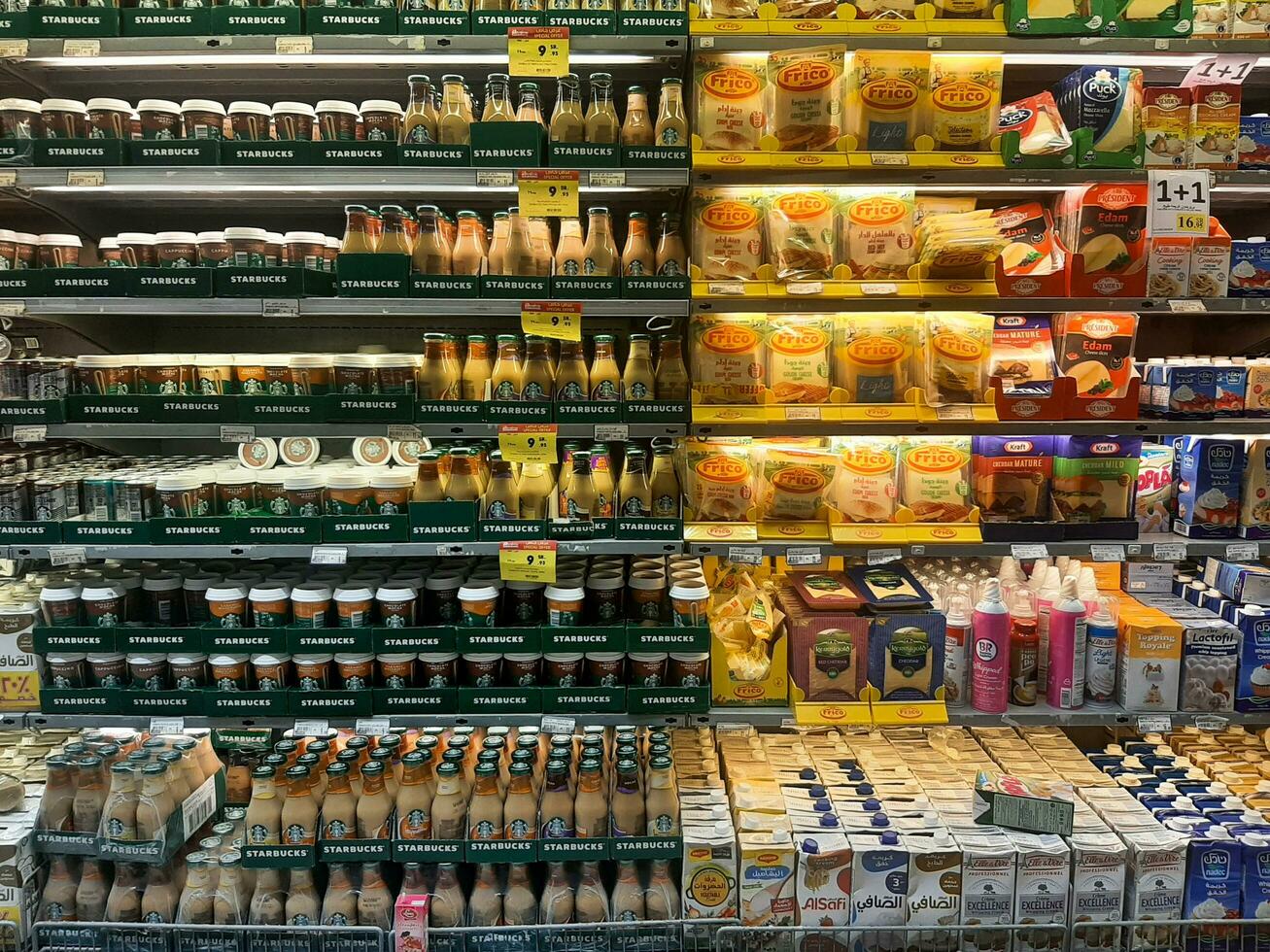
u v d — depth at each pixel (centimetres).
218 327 322
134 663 259
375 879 246
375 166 246
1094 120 259
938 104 256
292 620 263
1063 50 252
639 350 262
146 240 257
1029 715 263
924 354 263
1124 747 300
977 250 247
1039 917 242
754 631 267
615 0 256
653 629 255
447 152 246
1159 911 242
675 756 281
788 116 251
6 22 244
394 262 249
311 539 257
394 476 259
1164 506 282
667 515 261
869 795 263
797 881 240
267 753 289
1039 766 278
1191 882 241
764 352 266
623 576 276
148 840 240
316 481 259
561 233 264
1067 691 264
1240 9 259
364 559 297
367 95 297
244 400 254
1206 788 269
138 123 253
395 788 253
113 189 284
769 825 246
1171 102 262
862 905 241
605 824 246
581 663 261
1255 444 266
